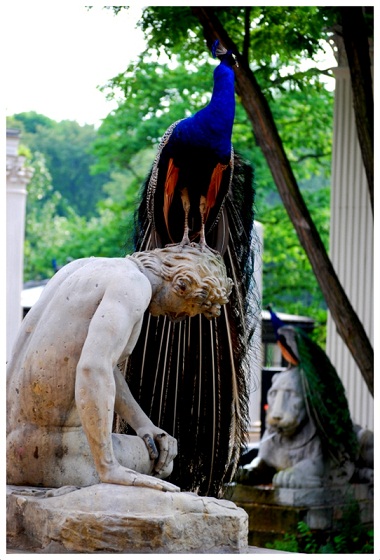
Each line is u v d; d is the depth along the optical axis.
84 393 6.77
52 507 6.68
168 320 8.21
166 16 16.12
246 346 8.34
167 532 6.55
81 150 52.84
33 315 7.38
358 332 15.38
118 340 6.87
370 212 19.66
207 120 7.89
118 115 31.45
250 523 16.34
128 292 6.99
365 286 19.62
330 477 16.53
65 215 51.41
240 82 15.02
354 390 19.61
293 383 16.64
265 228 33.12
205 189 7.95
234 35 16.34
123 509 6.55
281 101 28.84
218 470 8.40
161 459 7.27
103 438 6.76
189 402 8.30
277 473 16.52
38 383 7.09
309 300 40.19
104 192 52.50
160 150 8.02
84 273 7.18
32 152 51.62
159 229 8.12
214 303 7.38
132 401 7.36
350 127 19.92
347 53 14.96
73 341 7.03
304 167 35.06
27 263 43.94
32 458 7.16
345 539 15.94
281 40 16.19
